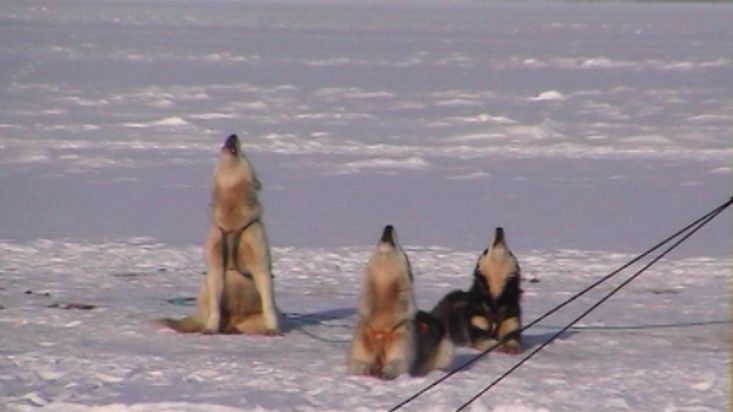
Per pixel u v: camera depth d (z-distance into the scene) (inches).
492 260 1302.9
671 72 6250.0
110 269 1822.1
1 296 1600.6
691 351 1327.5
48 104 4387.3
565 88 5364.2
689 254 1993.1
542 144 3580.2
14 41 7751.0
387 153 3361.2
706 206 2546.8
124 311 1509.6
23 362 1219.9
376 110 4416.8
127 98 4655.5
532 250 2011.6
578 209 2497.5
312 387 1123.9
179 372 1184.2
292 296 1657.2
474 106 4589.1
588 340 1380.4
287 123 4015.8
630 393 1119.6
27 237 2092.8
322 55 7130.9
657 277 1796.3
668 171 3070.9
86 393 1096.2
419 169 3058.6
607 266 1875.0
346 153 3341.5
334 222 2308.1
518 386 1136.8
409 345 1154.7
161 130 3769.7
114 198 2566.4
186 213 2396.7
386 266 1144.2
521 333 1353.3
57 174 2886.3
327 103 4618.6
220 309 1402.6
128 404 1048.8
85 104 4424.2
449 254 1963.6
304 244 2062.0
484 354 1252.5
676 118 4261.8
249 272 1395.2
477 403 1066.1
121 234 2148.1
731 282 1760.6
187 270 1828.2
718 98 4938.5
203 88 5064.0
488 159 3260.3
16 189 2659.9
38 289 1659.7
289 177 2898.6
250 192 1384.1
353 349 1175.6
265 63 6491.1
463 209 2485.2
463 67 6441.9
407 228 2249.0
